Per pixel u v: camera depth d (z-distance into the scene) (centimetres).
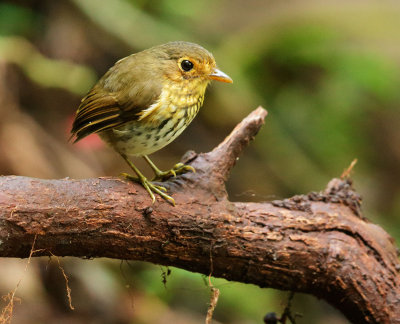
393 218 1639
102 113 655
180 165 626
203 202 593
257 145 1579
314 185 1555
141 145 659
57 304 1027
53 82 1305
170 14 1570
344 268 613
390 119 1683
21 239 512
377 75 1598
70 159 1259
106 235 545
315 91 1666
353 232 632
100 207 539
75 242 536
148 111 634
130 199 556
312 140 1617
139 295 1089
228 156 634
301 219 619
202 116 1556
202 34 1652
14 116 1231
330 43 1672
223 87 1540
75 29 1429
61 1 1434
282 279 616
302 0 1762
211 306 601
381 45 1694
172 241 571
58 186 533
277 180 1572
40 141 1250
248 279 615
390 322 615
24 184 520
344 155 1625
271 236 602
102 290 1062
